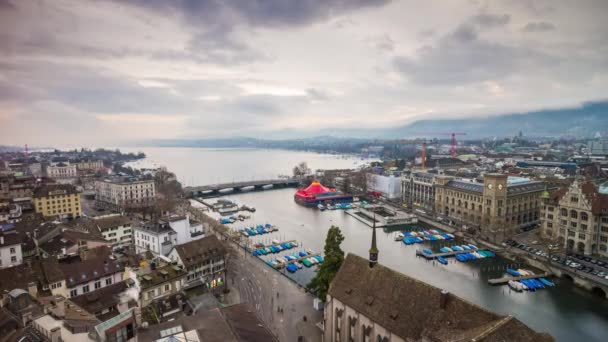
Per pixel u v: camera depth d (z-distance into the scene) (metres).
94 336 48.38
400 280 69.69
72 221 184.00
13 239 113.50
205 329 55.38
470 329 53.38
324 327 84.50
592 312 110.38
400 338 62.53
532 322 105.00
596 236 149.50
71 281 90.19
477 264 150.62
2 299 68.06
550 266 138.12
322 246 177.50
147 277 92.94
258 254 162.00
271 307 104.56
